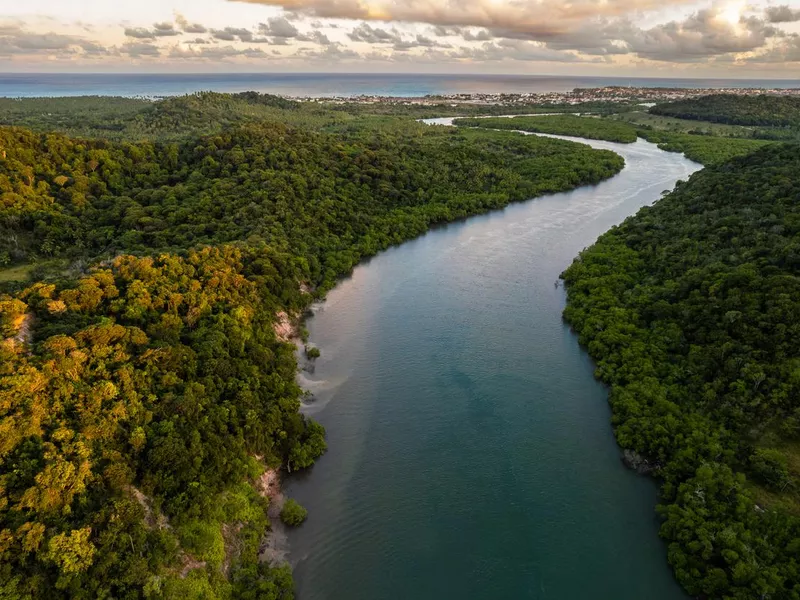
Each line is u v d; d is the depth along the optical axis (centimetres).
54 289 6612
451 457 6600
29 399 4869
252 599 4731
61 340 5559
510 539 5484
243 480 5844
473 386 7912
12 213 9588
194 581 4641
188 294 7550
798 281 7469
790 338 6781
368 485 6225
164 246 9800
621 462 6450
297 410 7150
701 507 5331
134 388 5769
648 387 7131
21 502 4262
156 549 4628
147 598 4284
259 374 7106
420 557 5331
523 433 6962
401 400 7656
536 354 8681
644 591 4938
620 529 5578
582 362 8425
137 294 7044
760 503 5419
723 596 4584
